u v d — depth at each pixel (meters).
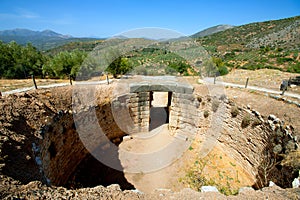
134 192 4.50
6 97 7.40
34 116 7.11
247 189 4.73
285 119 8.17
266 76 17.08
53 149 7.23
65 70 17.03
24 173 4.44
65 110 8.76
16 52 18.39
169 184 8.81
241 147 10.16
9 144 5.01
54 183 6.88
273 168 7.43
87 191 4.31
